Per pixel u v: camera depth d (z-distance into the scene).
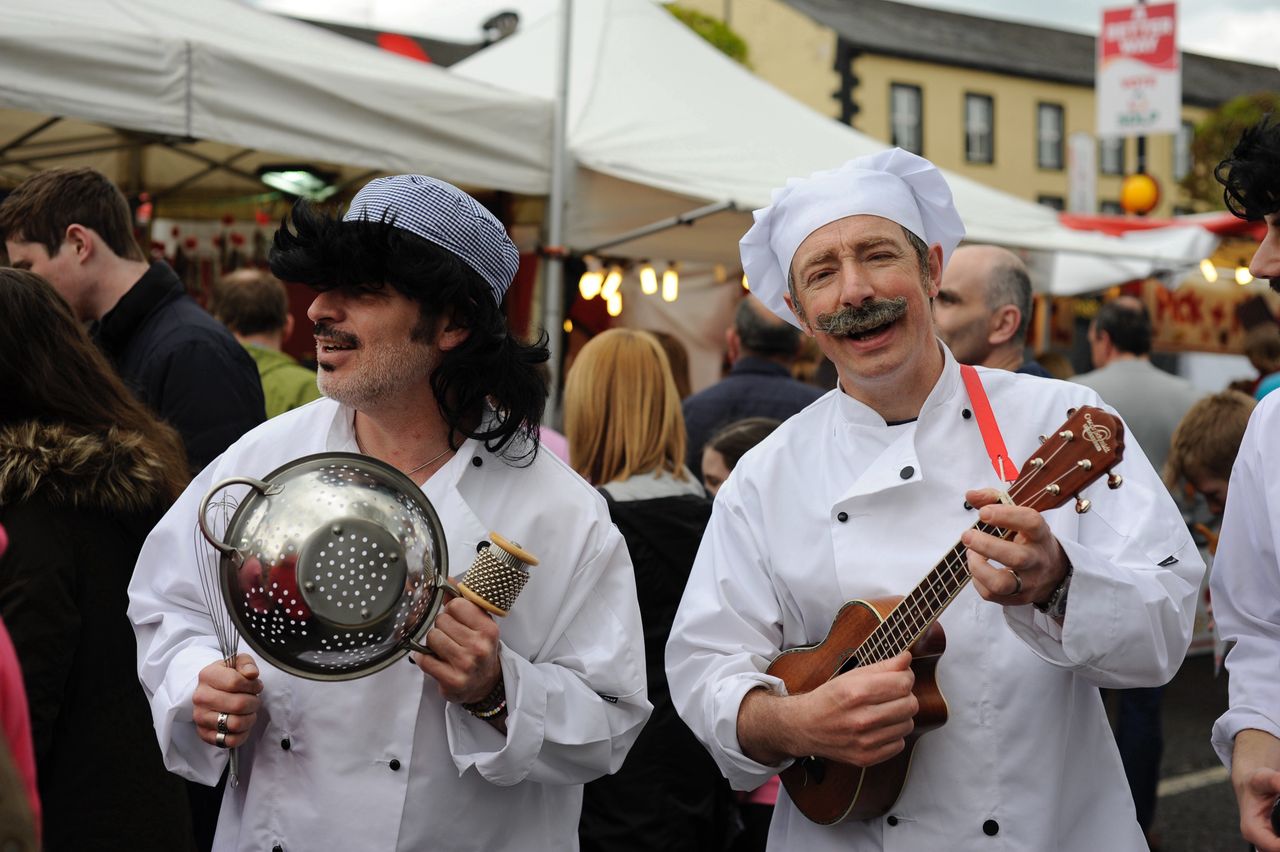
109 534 2.27
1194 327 10.03
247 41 4.86
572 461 3.21
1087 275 8.59
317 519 1.71
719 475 3.66
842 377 2.17
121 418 2.39
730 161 6.30
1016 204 7.62
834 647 2.05
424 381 2.00
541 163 5.70
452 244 1.93
